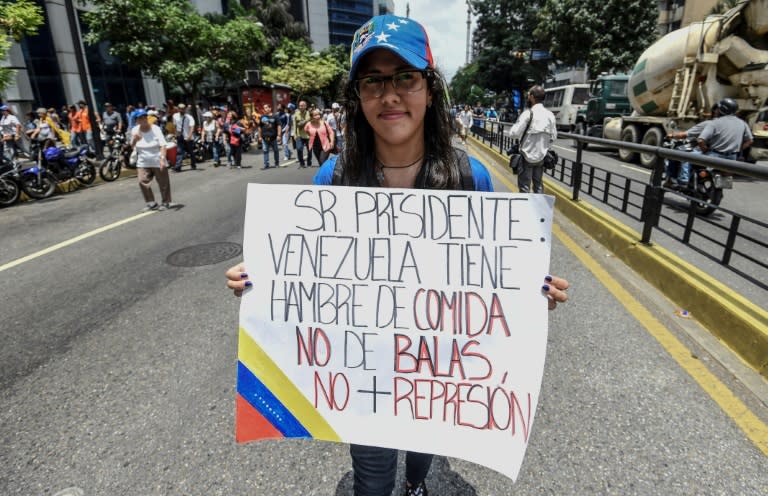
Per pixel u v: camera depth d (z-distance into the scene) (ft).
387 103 4.13
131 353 9.69
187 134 39.83
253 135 65.36
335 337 4.47
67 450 6.92
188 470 6.51
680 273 11.28
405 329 4.38
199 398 8.10
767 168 8.68
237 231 19.36
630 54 81.20
